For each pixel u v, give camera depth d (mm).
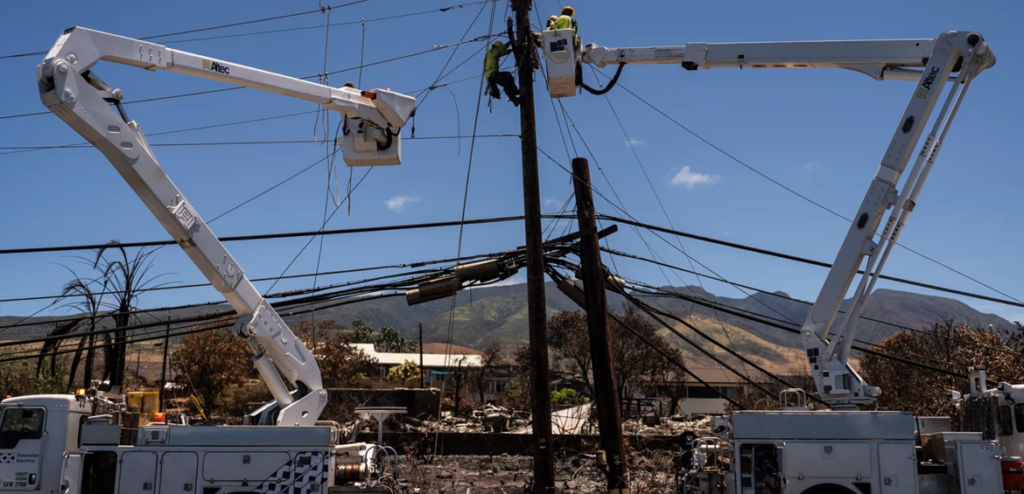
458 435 29469
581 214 18000
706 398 61719
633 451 25734
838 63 14156
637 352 54719
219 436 12750
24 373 34562
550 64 15320
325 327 50594
